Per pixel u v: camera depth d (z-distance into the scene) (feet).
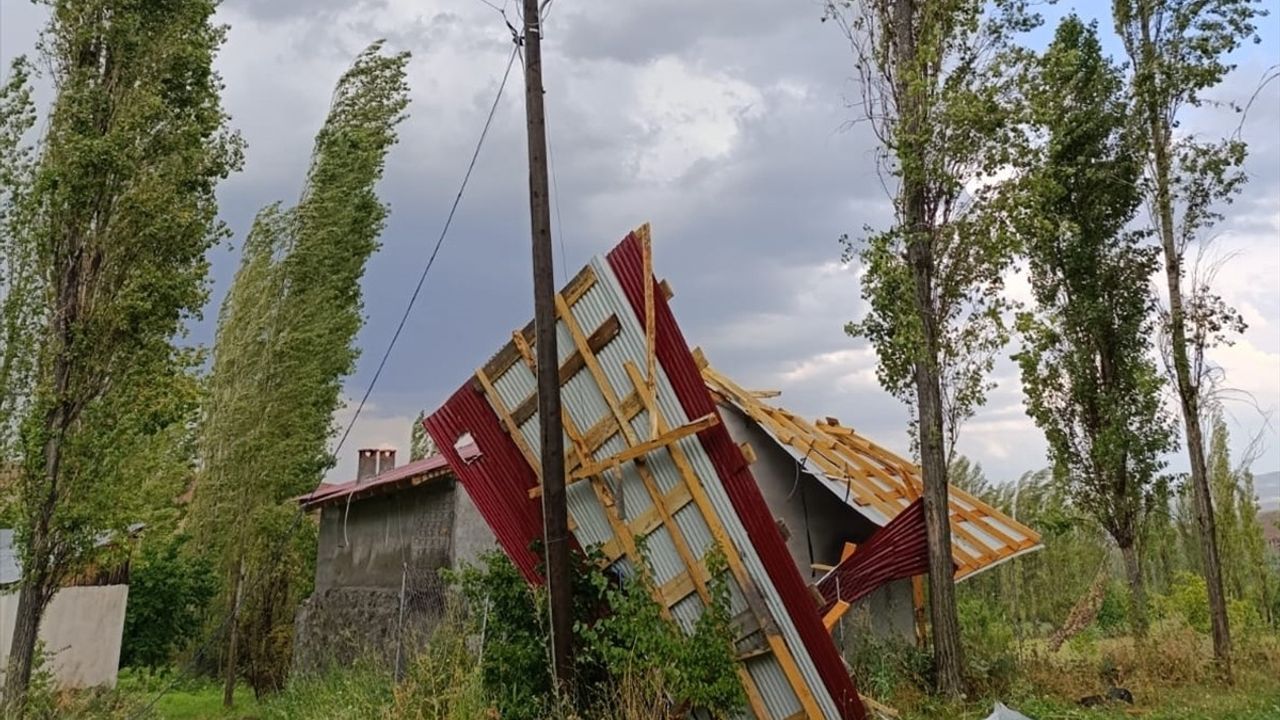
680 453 31.53
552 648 29.09
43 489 40.98
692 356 31.81
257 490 73.05
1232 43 52.49
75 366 42.91
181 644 78.48
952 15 42.96
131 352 44.11
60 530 41.19
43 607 41.32
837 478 45.96
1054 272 63.57
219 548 74.38
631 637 29.35
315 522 85.61
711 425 31.22
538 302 30.25
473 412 34.45
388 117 83.61
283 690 61.72
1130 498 60.13
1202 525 51.39
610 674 29.55
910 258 43.47
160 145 46.06
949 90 42.19
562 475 29.78
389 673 41.22
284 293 78.18
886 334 43.83
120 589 65.87
